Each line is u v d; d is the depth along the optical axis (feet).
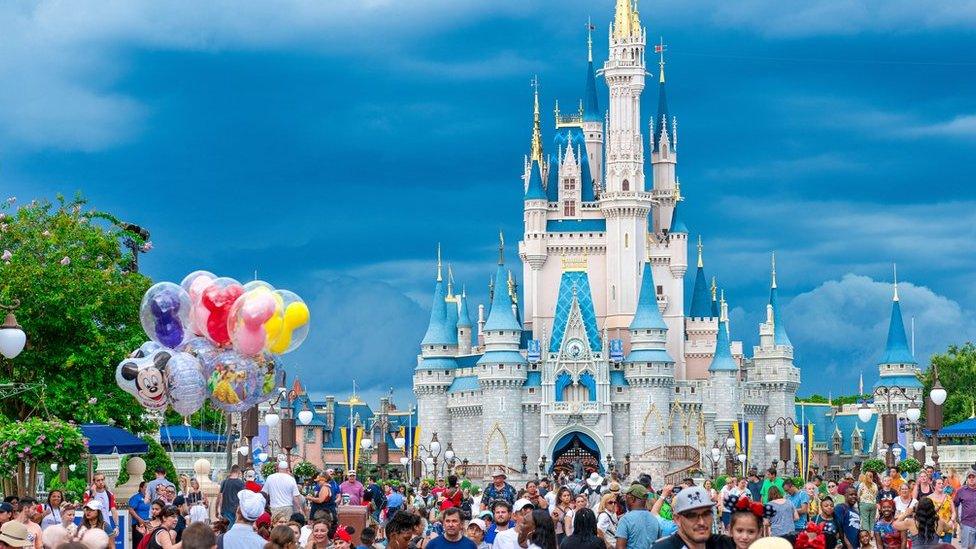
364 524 136.36
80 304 230.48
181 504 138.00
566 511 128.98
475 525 114.11
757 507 66.85
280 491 134.00
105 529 125.08
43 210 254.47
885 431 261.24
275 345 130.00
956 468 348.38
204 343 131.13
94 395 231.50
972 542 133.28
